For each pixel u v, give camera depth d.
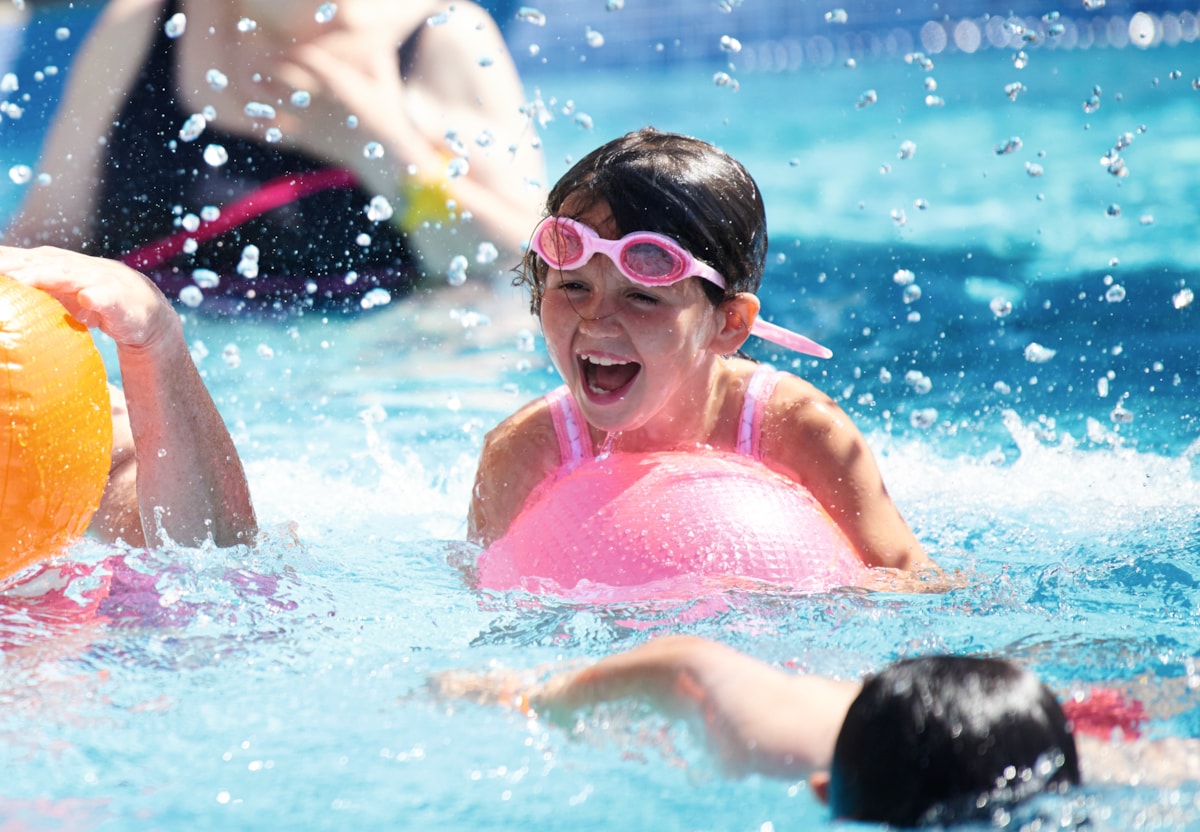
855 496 7.81
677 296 7.46
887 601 6.80
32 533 6.29
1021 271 15.81
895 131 24.67
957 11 30.77
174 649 6.12
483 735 5.23
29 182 18.31
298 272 17.19
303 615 6.64
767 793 4.67
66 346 6.44
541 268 7.99
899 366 13.07
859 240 17.78
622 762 4.98
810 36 31.53
